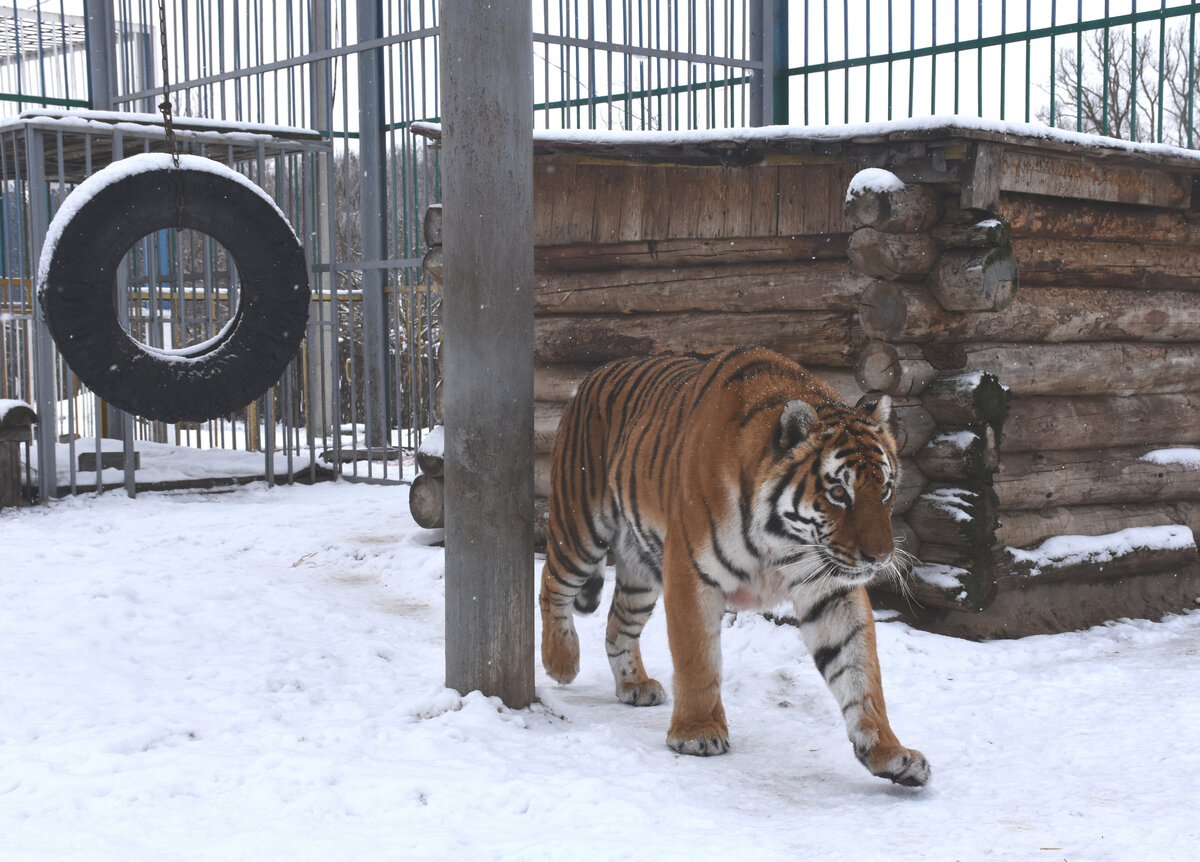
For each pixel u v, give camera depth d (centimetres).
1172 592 730
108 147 1246
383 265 1220
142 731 420
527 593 485
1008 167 613
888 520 392
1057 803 373
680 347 711
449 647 488
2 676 492
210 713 456
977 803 377
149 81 1403
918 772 385
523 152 475
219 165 1012
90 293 970
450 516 483
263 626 621
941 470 616
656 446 462
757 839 340
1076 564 657
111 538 891
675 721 438
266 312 1048
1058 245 668
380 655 573
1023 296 653
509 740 434
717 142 652
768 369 436
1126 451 717
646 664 577
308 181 1366
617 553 510
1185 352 750
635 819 352
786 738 458
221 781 373
